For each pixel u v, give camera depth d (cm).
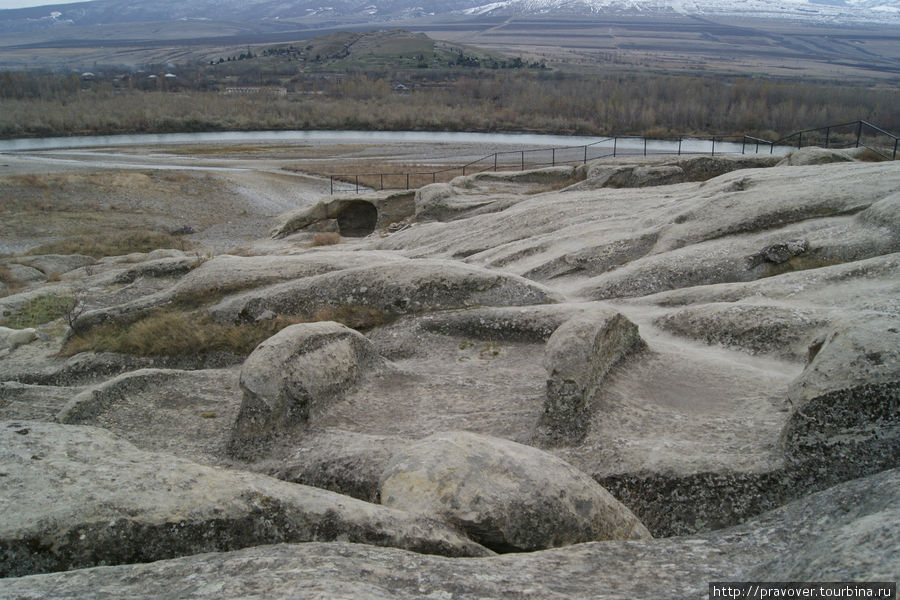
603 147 6850
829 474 659
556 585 458
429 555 507
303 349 955
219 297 1595
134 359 1416
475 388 1000
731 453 718
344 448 801
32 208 4122
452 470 602
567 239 1781
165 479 577
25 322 1888
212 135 8075
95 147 6962
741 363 995
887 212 1345
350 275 1452
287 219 3341
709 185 1912
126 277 2145
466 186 3166
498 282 1359
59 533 514
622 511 642
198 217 4309
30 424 679
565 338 861
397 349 1242
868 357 674
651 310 1279
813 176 1677
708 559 499
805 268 1334
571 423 817
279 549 495
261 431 871
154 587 446
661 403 876
